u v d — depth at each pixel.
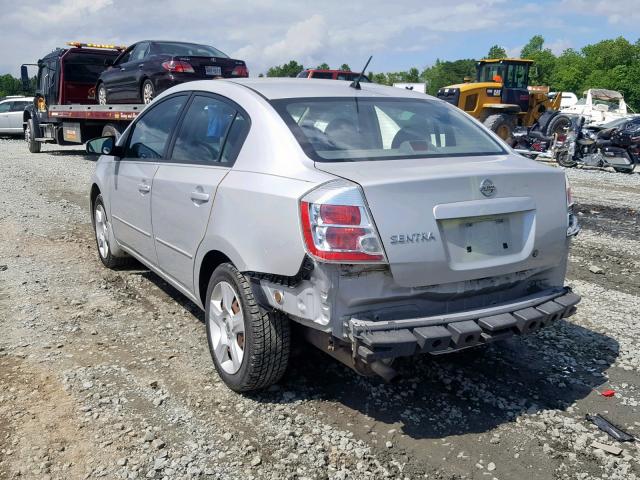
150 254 4.97
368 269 3.06
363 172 3.23
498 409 3.68
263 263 3.36
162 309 5.23
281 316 3.50
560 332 4.85
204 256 3.99
